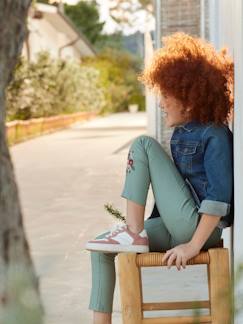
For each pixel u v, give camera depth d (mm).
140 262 4309
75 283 6883
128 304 4316
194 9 13336
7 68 2689
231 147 4492
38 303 2270
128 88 63250
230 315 2596
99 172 17047
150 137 4488
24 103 30203
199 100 4480
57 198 12992
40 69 33375
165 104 4566
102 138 29141
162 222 4531
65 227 10094
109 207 5039
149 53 18562
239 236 4430
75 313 5844
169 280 6953
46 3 42031
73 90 40031
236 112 4508
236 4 4836
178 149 4523
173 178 4418
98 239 4395
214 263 4297
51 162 19625
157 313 5773
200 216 4383
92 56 58312
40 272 2447
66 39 50281
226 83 4594
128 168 4438
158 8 13523
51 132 33688
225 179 4387
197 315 2541
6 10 2656
